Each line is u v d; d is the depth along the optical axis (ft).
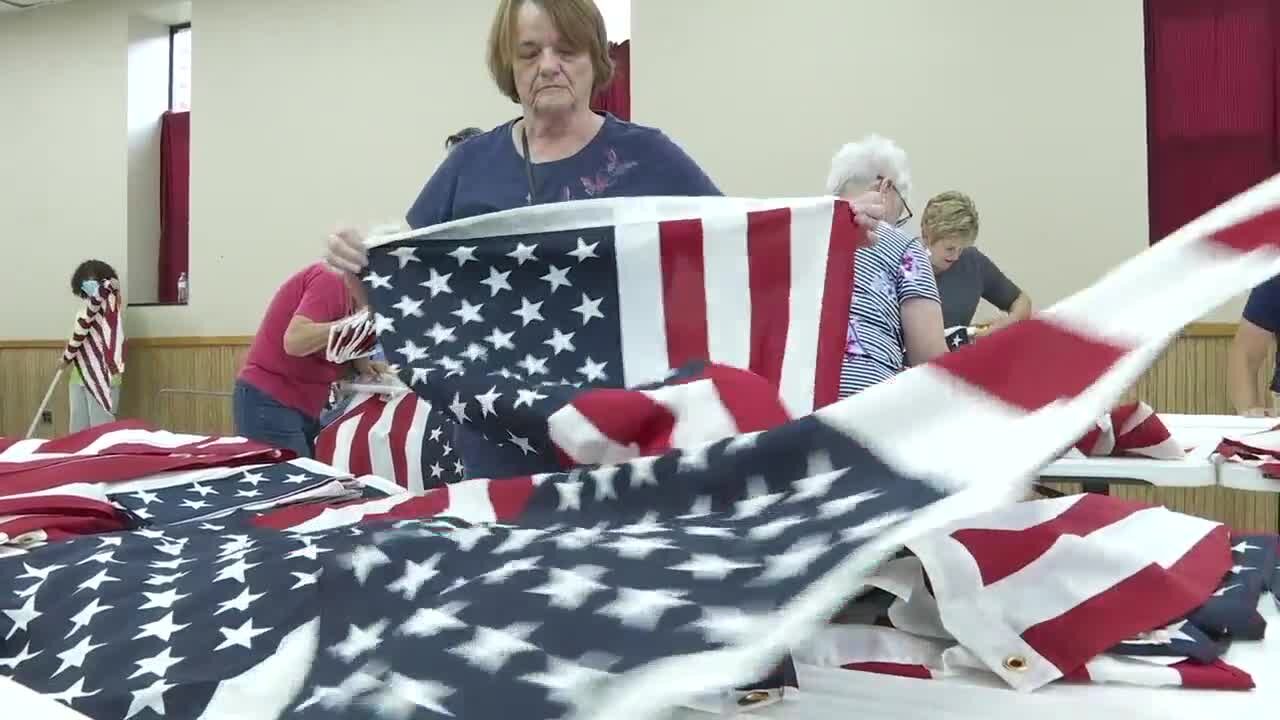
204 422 23.53
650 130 6.30
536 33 5.81
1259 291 10.15
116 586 3.68
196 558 3.94
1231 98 15.23
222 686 2.90
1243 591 3.18
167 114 25.17
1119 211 15.61
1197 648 2.83
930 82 16.61
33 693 2.57
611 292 5.04
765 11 17.61
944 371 2.92
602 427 4.02
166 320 24.11
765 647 2.27
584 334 4.99
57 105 25.45
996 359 2.85
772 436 3.16
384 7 21.63
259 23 22.93
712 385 4.02
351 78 22.02
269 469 5.75
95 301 22.08
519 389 4.42
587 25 5.89
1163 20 15.47
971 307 13.70
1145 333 2.62
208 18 23.44
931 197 16.67
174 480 5.42
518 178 6.21
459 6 20.89
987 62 16.25
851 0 17.04
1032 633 2.85
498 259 5.18
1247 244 2.71
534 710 2.38
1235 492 14.24
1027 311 14.39
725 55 17.93
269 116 22.91
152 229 25.16
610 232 5.10
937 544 2.97
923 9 16.60
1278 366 10.03
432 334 5.04
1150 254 2.87
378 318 5.12
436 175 6.66
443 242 5.26
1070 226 15.87
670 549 2.84
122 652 3.24
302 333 9.37
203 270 23.72
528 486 3.81
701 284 4.99
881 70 16.92
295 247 22.76
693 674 2.27
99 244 25.08
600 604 2.66
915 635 3.09
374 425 8.44
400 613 2.97
